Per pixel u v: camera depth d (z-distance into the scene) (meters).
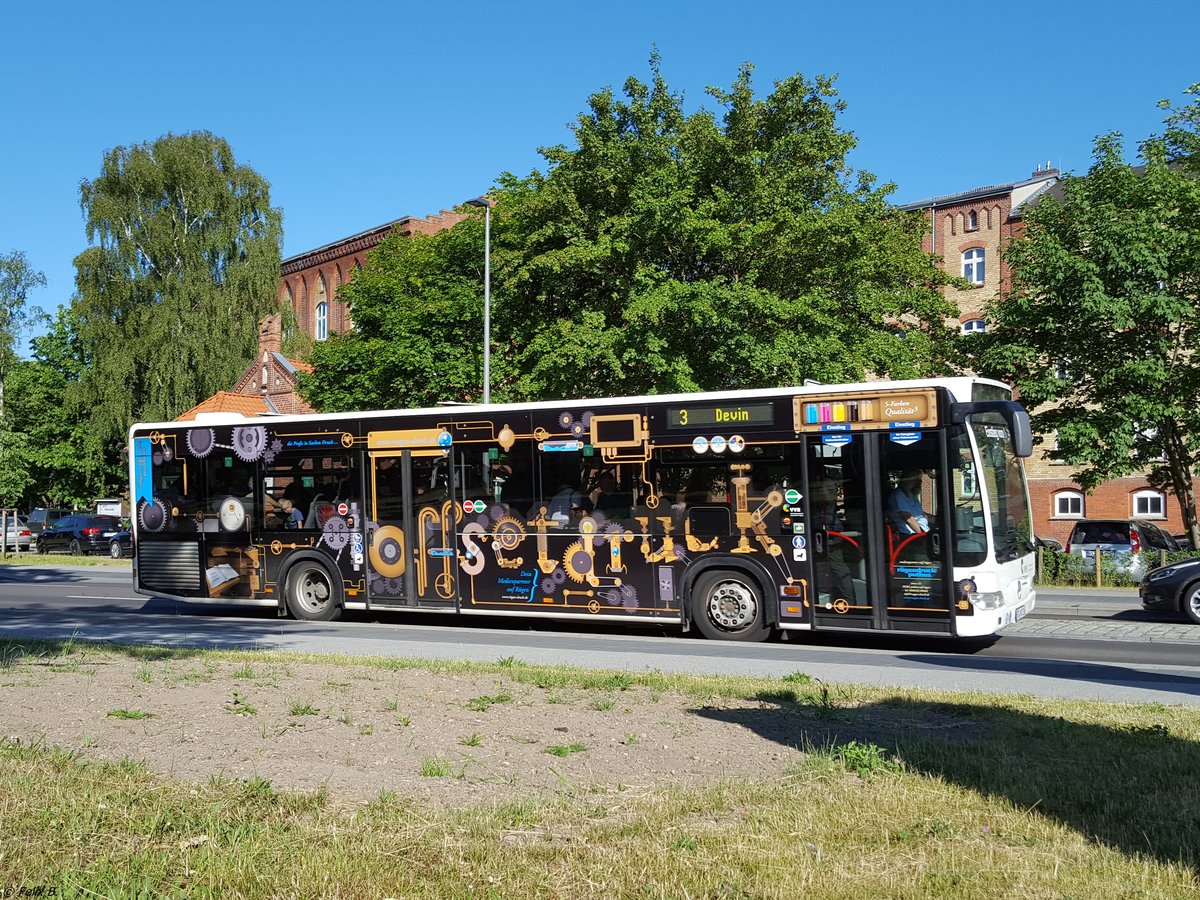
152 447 18.03
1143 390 22.81
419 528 15.96
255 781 5.89
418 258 30.41
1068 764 6.62
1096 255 22.42
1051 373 23.25
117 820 5.17
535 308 26.02
